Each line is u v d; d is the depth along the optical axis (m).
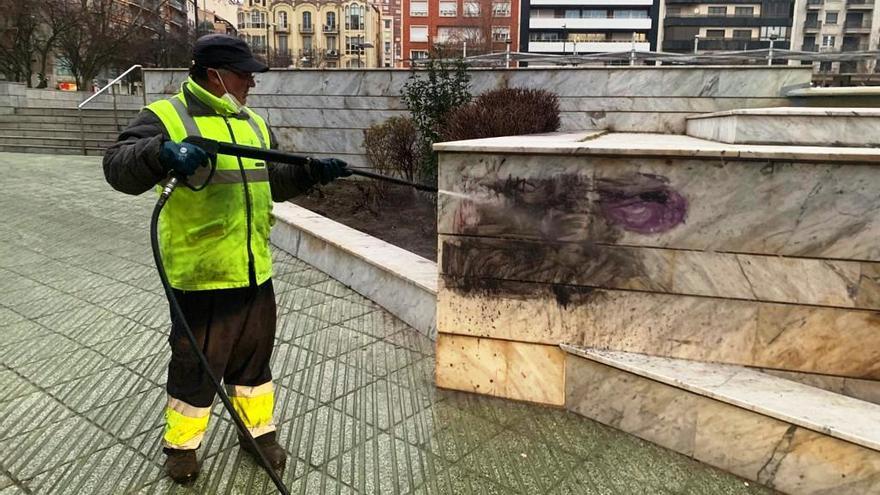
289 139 9.45
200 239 2.17
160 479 2.38
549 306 2.92
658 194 2.64
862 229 2.40
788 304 2.55
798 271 2.51
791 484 2.30
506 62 13.28
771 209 2.49
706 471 2.48
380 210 6.68
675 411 2.58
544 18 68.50
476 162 2.90
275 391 3.17
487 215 2.93
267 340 2.43
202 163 1.95
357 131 9.20
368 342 3.84
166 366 3.39
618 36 69.06
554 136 5.13
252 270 2.28
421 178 6.96
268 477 2.41
